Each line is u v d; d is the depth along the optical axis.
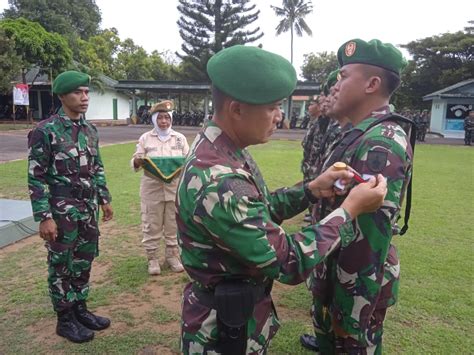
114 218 5.84
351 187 1.48
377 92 1.72
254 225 1.17
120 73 43.47
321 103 3.60
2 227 4.66
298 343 2.90
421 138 21.39
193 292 1.43
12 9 39.28
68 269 2.83
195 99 50.59
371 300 1.61
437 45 31.97
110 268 4.17
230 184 1.18
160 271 4.06
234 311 1.29
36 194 2.62
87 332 2.91
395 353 2.78
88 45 38.66
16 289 3.65
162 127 3.98
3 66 21.92
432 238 5.21
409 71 33.03
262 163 11.47
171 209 4.02
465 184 8.99
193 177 1.22
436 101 27.73
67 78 2.70
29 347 2.81
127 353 2.76
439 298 3.56
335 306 1.72
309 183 1.54
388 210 1.53
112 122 31.94
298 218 6.09
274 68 1.21
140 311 3.32
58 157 2.69
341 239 1.25
